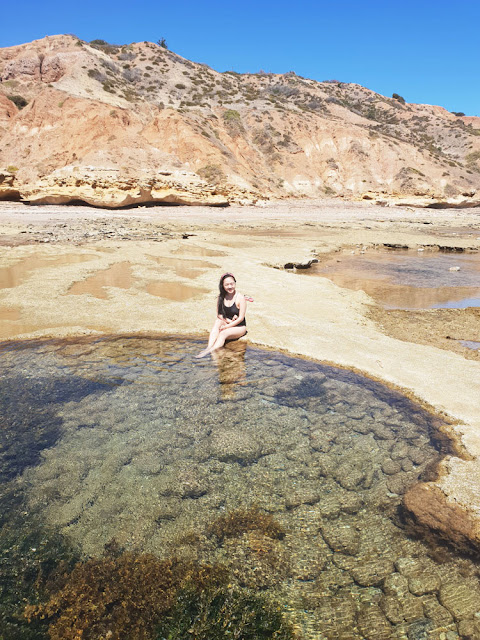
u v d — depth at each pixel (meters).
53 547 2.69
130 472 3.41
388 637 2.19
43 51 61.97
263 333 6.61
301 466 3.55
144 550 2.69
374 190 53.03
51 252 13.80
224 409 4.41
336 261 15.51
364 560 2.66
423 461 3.62
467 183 58.00
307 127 62.31
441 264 15.38
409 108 89.94
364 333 6.91
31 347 5.88
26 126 48.66
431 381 5.08
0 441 3.74
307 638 2.18
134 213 30.72
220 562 2.62
